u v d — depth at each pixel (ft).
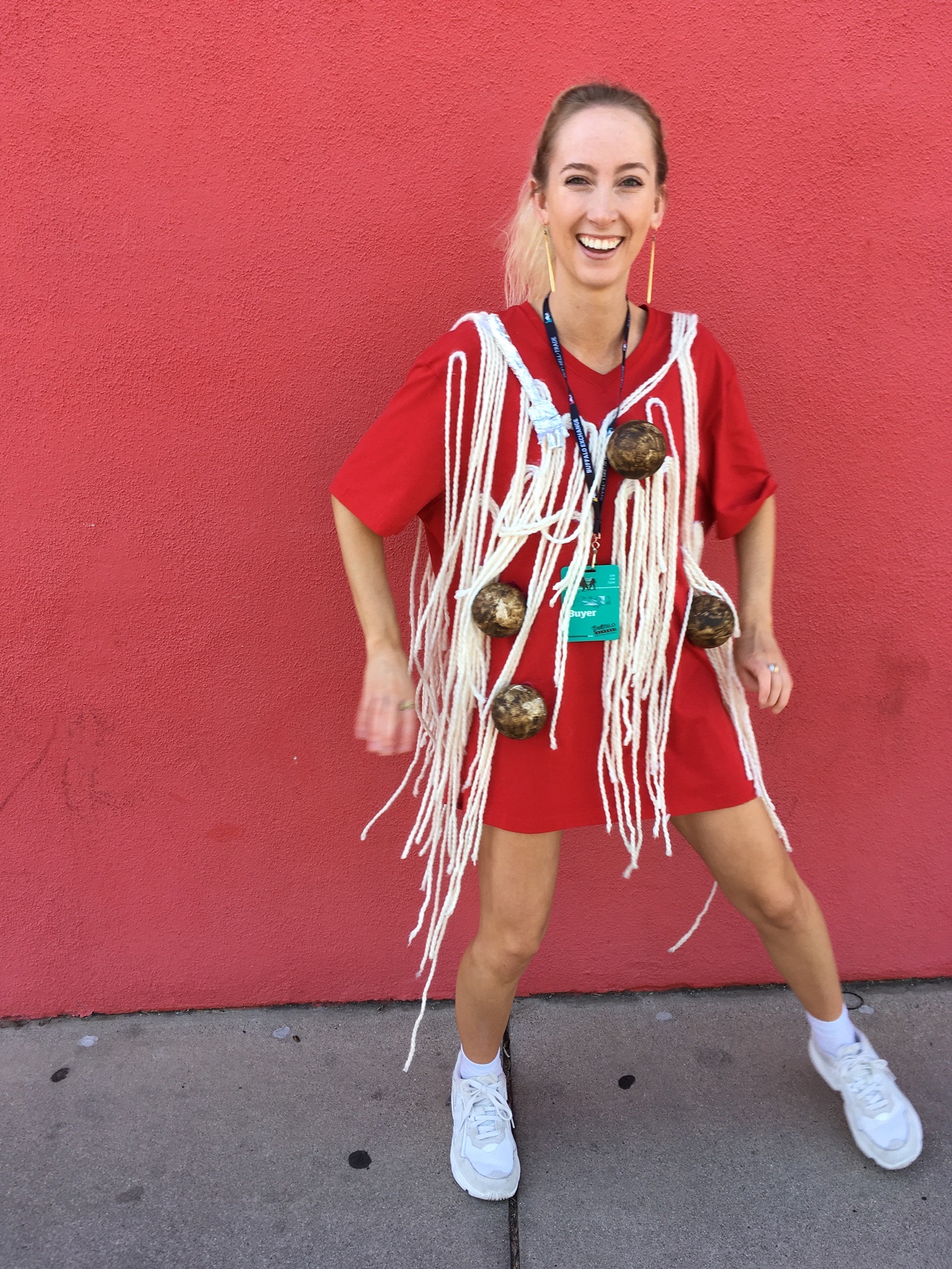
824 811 7.30
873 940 7.62
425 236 6.13
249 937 7.44
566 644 5.00
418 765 7.09
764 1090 6.66
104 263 6.08
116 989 7.50
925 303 6.33
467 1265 5.55
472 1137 5.96
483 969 5.68
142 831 7.15
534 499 4.93
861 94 5.98
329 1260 5.60
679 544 5.31
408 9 5.77
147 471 6.45
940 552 6.77
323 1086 6.82
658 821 5.56
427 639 5.53
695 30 5.86
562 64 5.89
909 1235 5.64
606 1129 6.39
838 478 6.63
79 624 6.69
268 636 6.79
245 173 5.98
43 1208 5.94
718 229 6.19
